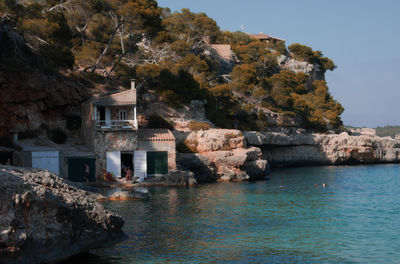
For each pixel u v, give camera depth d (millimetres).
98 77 71812
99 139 52750
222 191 49594
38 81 56781
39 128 57062
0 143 51344
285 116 103312
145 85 75562
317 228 30875
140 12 72375
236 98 101000
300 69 152875
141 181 54000
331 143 101438
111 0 76250
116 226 25000
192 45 117688
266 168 68188
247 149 65562
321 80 160000
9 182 18359
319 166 99250
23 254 18094
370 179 68562
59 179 23766
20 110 54969
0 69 53656
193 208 37812
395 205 41531
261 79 109562
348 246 26094
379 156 110188
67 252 20734
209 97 85000
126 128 53750
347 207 40250
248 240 27094
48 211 19594
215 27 129750
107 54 84125
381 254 24453
